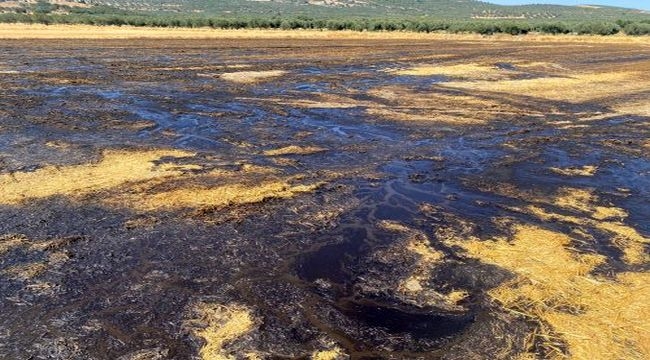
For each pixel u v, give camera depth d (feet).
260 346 18.98
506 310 21.30
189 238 26.53
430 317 21.01
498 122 55.52
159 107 56.39
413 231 28.48
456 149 44.91
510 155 43.47
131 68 84.28
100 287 22.21
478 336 19.79
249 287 22.68
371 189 34.60
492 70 92.53
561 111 62.03
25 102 56.34
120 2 508.12
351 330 20.12
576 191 35.47
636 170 40.57
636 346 19.04
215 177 34.99
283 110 57.47
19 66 82.48
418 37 171.53
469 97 68.69
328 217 29.84
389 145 45.39
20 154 38.14
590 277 23.77
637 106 65.92
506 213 31.32
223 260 24.72
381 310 21.44
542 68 96.68
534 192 35.06
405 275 24.02
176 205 30.17
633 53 127.34
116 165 36.45
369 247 26.58
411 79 81.76
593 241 27.63
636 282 23.40
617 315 20.88
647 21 219.00
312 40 148.97
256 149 42.27
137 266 23.88
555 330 19.98
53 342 18.84
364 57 109.09
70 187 32.04
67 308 20.75
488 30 184.75
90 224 27.48
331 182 35.45
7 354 18.15
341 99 64.69
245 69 86.53
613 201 33.86
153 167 36.37
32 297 21.33
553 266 24.72
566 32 188.34
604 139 49.47
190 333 19.57
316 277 23.76
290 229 28.12
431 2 622.13
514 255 25.79
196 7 496.64
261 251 25.72
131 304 21.16
